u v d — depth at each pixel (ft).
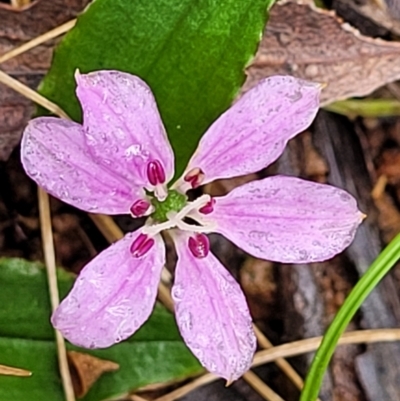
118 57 0.19
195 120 0.20
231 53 0.19
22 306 0.20
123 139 0.17
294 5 0.22
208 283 0.18
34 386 0.20
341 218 0.18
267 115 0.18
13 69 0.21
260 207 0.18
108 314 0.17
